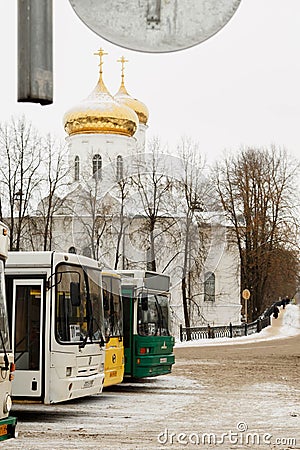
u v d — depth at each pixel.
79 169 63.12
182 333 53.25
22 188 52.91
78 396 16.80
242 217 65.19
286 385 24.44
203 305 65.50
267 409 18.20
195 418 16.66
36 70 2.81
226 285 65.75
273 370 30.38
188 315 55.38
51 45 2.85
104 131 66.44
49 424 15.68
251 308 66.56
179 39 2.95
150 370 23.06
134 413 17.48
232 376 27.70
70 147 67.19
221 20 2.95
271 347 47.09
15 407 18.42
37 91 2.81
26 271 16.58
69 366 16.45
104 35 2.93
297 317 76.75
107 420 16.31
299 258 65.94
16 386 16.27
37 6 2.82
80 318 17.16
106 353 20.30
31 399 16.17
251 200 65.25
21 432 14.55
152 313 23.61
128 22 2.93
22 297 16.53
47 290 16.39
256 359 36.53
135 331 23.09
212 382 25.41
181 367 31.88
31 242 52.44
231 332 59.25
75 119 66.62
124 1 2.93
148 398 20.69
